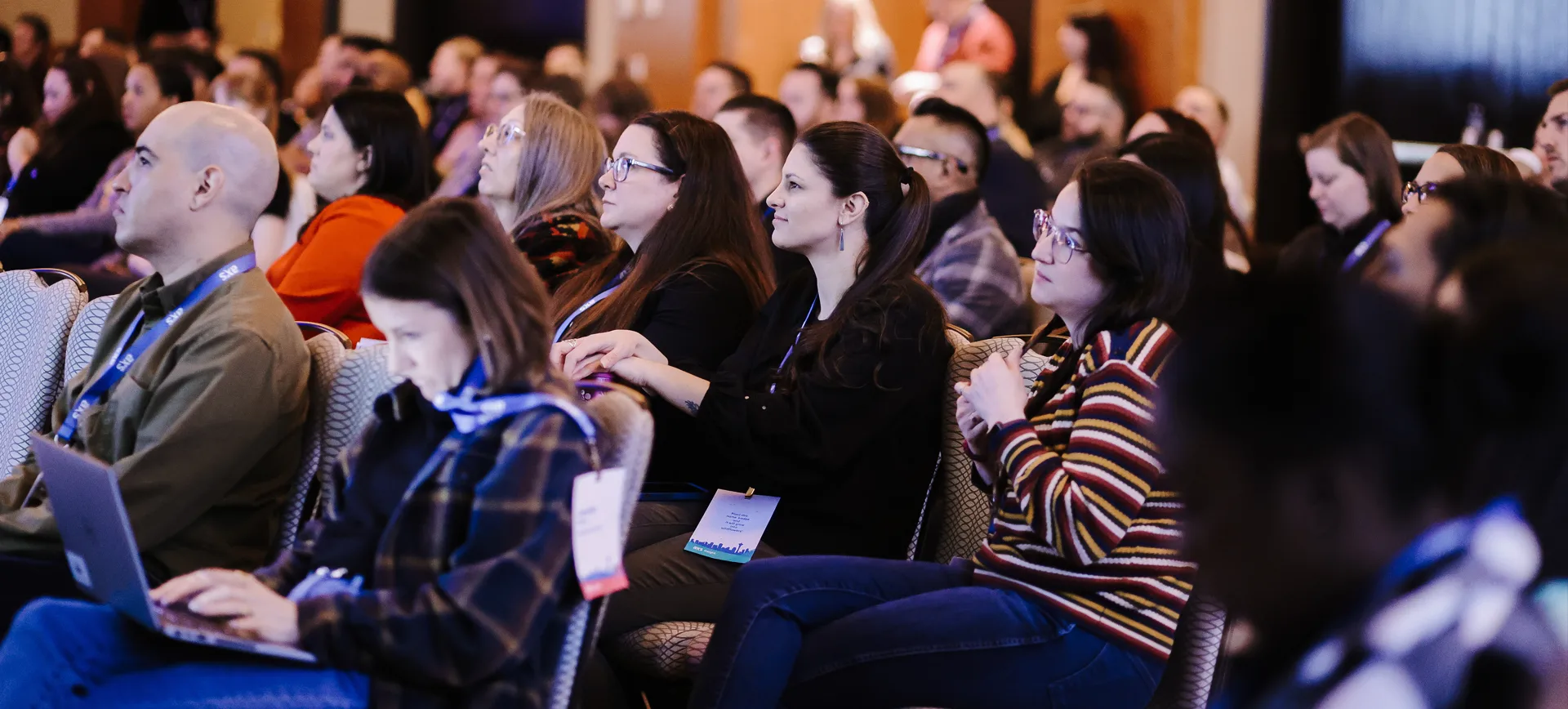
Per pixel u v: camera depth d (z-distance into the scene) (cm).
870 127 245
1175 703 192
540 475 161
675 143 275
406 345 165
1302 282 77
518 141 322
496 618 156
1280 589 77
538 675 164
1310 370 74
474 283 162
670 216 271
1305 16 680
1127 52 726
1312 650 76
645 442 168
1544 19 640
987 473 208
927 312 233
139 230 223
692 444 255
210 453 207
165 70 523
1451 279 72
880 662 191
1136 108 723
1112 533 180
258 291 224
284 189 416
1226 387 77
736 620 198
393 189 343
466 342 166
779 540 230
